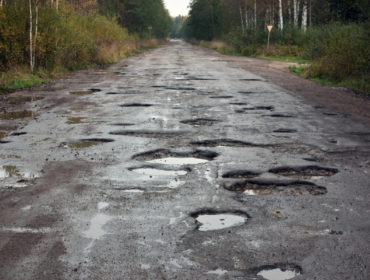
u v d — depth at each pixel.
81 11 30.06
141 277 2.99
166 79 16.67
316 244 3.51
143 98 11.66
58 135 7.30
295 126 8.24
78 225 3.84
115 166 5.60
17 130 7.68
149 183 4.96
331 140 7.16
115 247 3.43
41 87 14.17
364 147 6.71
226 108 10.20
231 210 4.20
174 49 55.84
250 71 20.78
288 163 5.81
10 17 17.08
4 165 5.63
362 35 16.80
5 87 13.61
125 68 22.39
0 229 3.76
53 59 19.25
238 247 3.44
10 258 3.25
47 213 4.11
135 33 57.94
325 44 22.00
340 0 22.14
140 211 4.16
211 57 34.53
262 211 4.19
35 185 4.90
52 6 21.98
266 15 48.28
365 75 15.23
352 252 3.38
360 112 9.90
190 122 8.49
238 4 59.59
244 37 41.19
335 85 15.45
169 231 3.72
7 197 4.53
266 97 12.09
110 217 4.02
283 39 36.50
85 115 9.13
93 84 15.01
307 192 4.75
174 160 5.90
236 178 5.17
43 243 3.49
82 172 5.36
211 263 3.18
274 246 3.46
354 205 4.38
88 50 23.84
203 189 4.77
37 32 17.70
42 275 3.02
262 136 7.37
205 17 76.88
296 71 20.44
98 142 6.86
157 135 7.35
